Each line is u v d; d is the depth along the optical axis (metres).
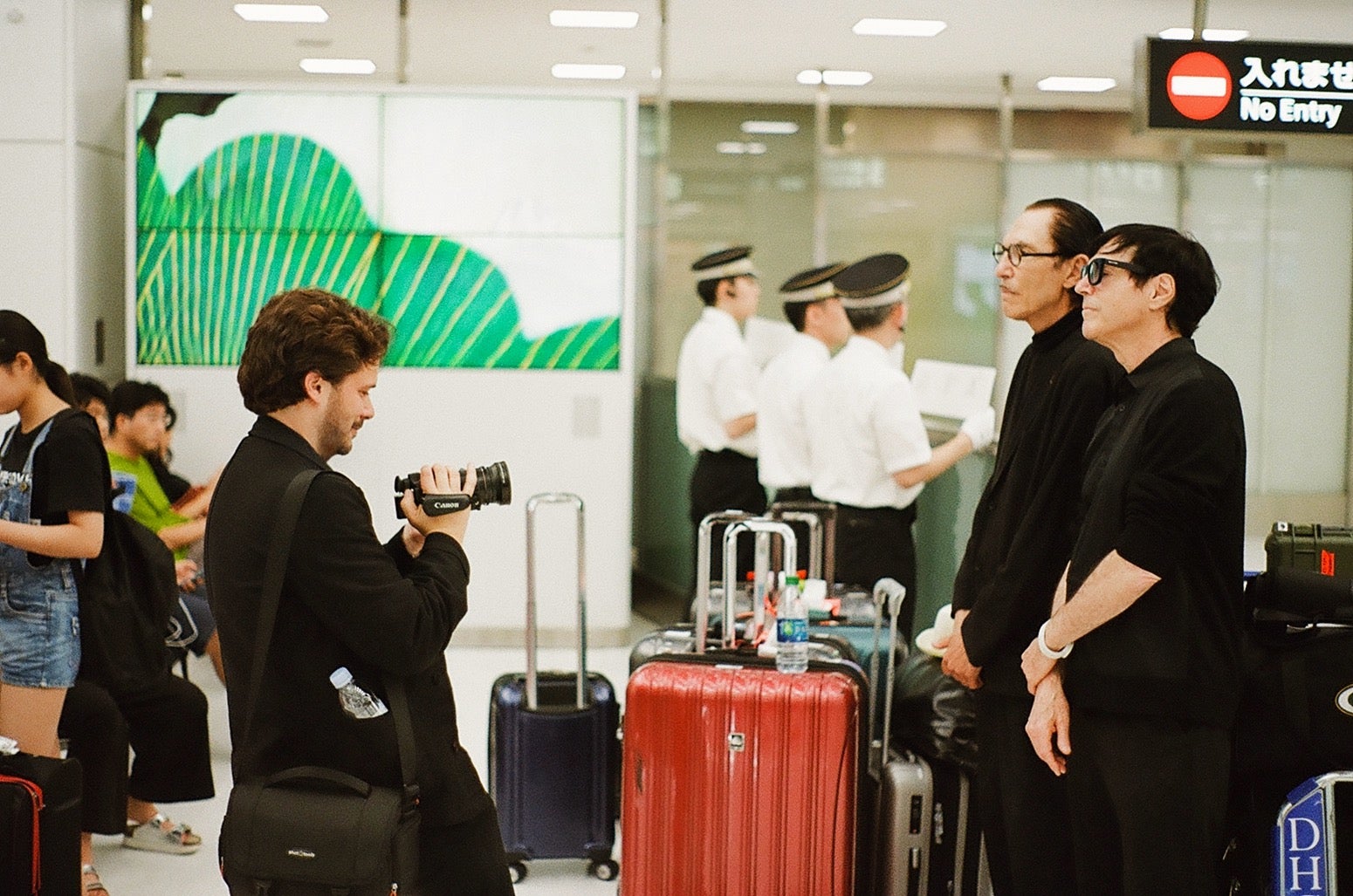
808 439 5.26
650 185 8.20
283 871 2.05
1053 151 8.80
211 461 6.69
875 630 3.43
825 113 8.62
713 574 6.75
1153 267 2.43
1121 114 8.80
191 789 4.14
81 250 6.30
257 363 2.15
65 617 3.44
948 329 8.89
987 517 2.96
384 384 6.75
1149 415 2.39
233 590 2.10
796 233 8.70
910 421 4.96
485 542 6.77
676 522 7.76
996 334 8.91
